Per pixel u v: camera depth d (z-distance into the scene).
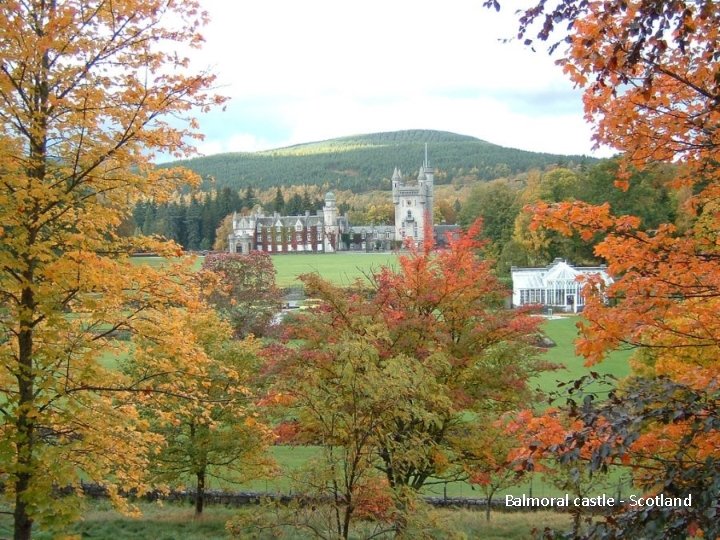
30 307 8.48
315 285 13.65
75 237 8.33
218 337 17.67
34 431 8.69
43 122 8.21
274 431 13.01
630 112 6.23
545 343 40.75
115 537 15.74
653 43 5.16
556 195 68.12
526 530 15.88
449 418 13.21
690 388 4.99
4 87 7.58
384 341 13.14
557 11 5.35
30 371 8.11
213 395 16.83
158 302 9.22
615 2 5.39
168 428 17.48
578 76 6.16
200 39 8.71
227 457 18.52
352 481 9.16
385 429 9.83
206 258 39.62
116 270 8.57
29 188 8.03
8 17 7.70
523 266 67.44
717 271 6.30
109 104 8.45
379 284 15.12
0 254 7.56
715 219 6.81
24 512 8.23
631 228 6.54
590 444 5.34
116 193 9.10
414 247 15.84
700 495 4.31
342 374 9.25
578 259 65.25
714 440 5.45
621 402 4.90
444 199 176.00
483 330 14.31
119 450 9.35
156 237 9.87
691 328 6.51
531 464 5.26
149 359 9.77
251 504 19.52
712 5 4.85
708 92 5.85
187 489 20.61
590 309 6.59
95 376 8.74
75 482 8.18
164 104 8.42
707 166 6.64
